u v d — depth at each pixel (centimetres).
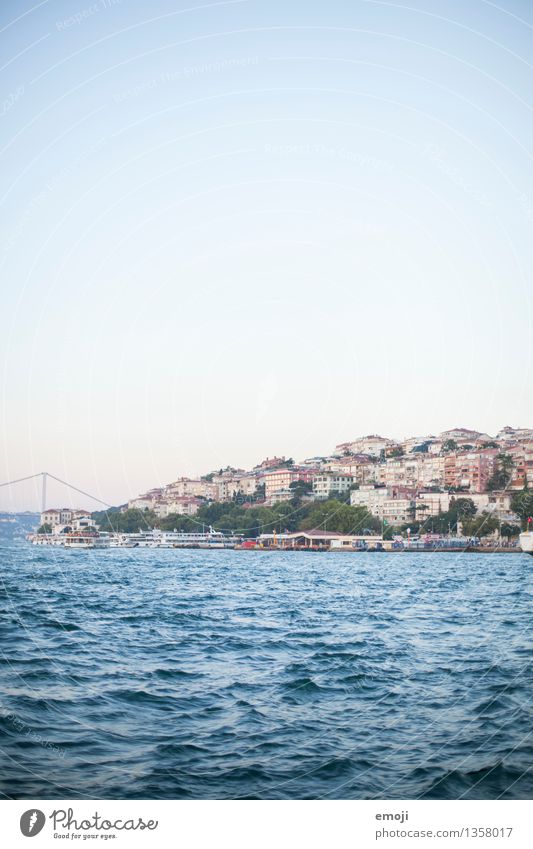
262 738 1557
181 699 1861
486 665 2311
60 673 2127
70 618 3316
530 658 2433
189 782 1338
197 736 1569
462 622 3344
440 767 1409
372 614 3641
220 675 2147
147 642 2719
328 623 3322
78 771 1374
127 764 1403
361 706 1805
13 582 5234
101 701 1823
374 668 2253
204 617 3475
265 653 2512
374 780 1349
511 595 4612
